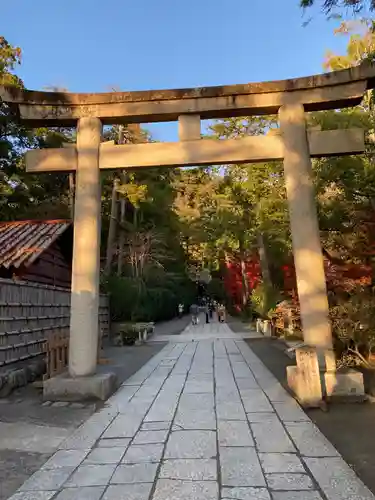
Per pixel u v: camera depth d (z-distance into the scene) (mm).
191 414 5277
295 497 2910
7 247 11391
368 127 7539
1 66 13086
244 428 4613
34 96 6969
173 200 30125
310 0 4117
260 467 3463
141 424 4875
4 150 13438
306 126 6812
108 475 3361
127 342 15531
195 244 37500
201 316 38031
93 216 6832
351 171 7266
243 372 8586
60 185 26172
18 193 19484
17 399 6270
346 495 2934
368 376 6695
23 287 8648
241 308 31797
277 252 17891
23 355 8414
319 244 6316
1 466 3615
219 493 2988
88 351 6496
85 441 4277
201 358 11016
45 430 4699
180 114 6941
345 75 6504
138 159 6891
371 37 8969
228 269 31641
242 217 17406
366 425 4586
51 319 10406
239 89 6777
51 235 12305
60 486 3176
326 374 5711
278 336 15648
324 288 6180
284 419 4945
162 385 7301
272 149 6707
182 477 3281
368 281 7172
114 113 7000
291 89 6688
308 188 6457
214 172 18344
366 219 7164
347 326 6355
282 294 16047
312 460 3605
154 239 27672
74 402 6012
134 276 25922
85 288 6637
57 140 17453
